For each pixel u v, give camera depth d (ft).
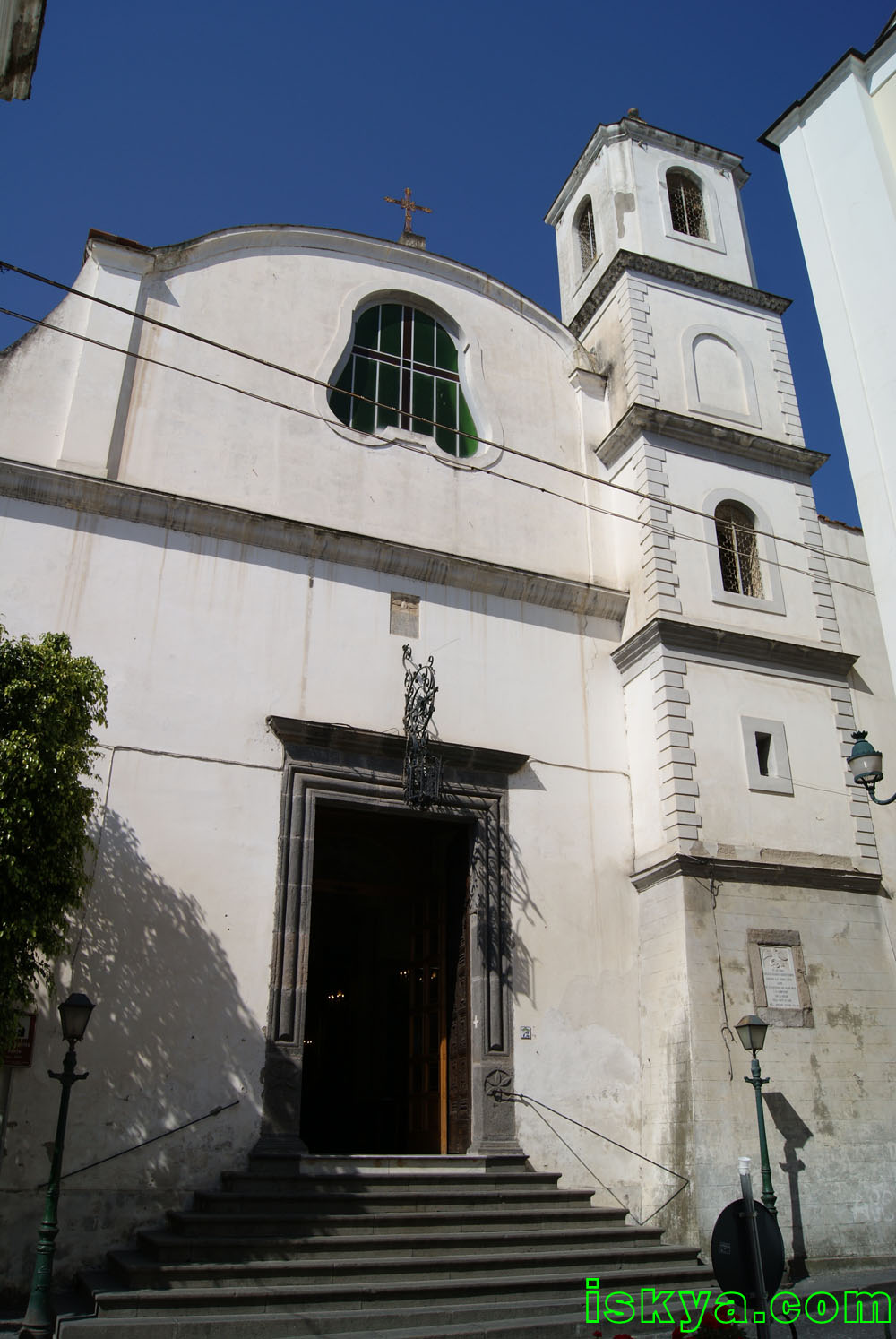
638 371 57.57
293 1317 28.81
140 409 48.08
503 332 60.08
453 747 46.78
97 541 44.57
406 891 56.34
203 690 43.88
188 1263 31.24
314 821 44.19
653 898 47.26
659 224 64.69
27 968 30.96
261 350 52.29
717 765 48.62
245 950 40.60
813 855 48.75
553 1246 36.73
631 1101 44.98
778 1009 44.47
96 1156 35.76
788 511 57.82
